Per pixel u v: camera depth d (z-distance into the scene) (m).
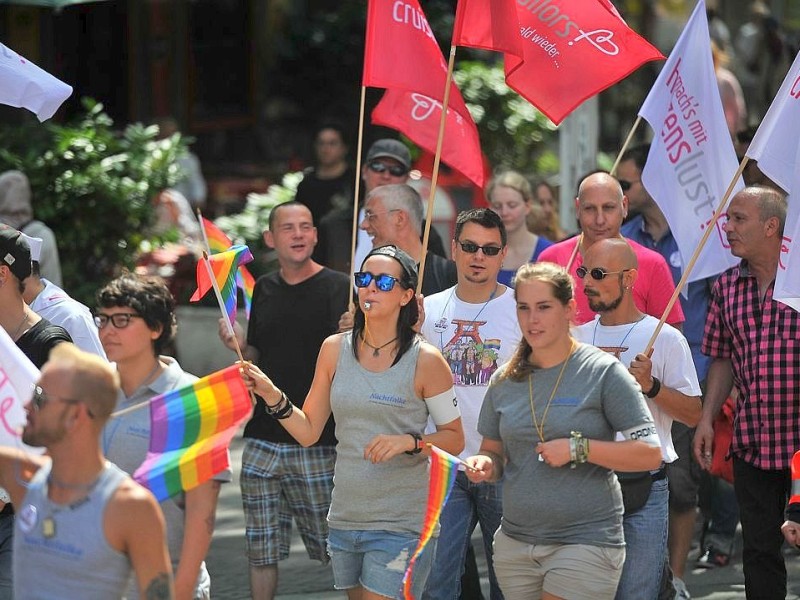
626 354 21.42
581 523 18.20
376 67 24.39
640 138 66.12
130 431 16.83
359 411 19.14
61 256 41.84
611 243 21.44
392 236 25.02
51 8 54.78
